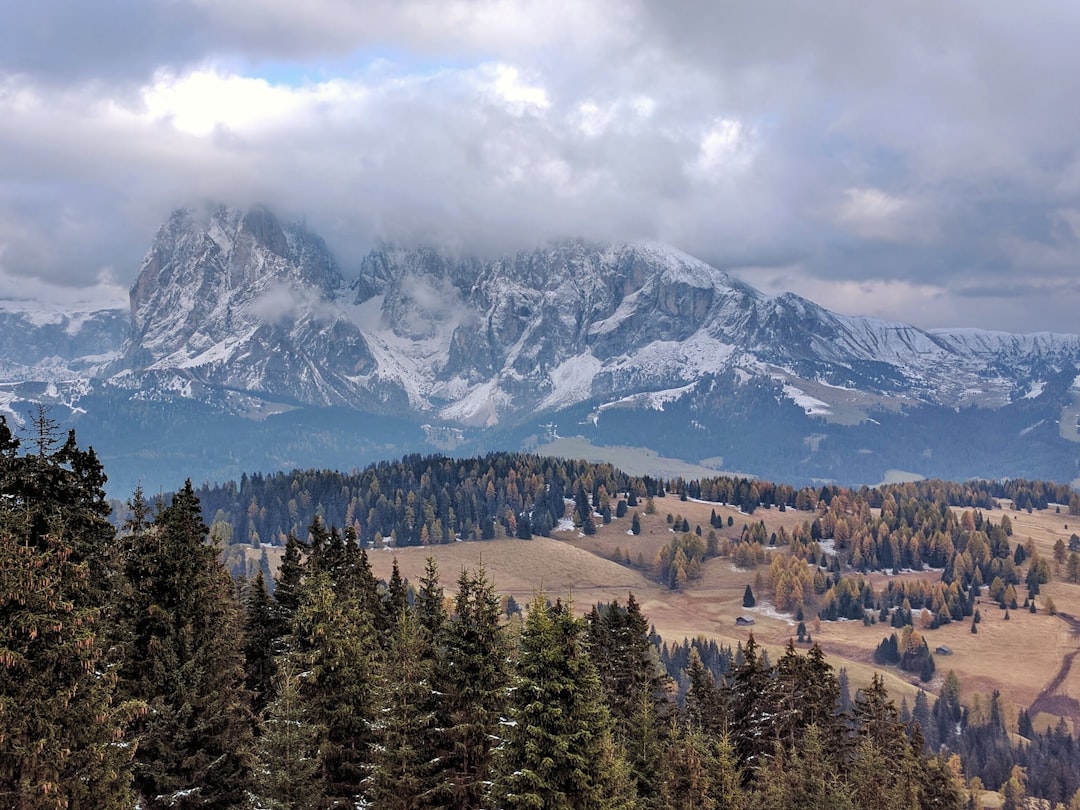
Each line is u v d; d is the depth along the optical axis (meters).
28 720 34.31
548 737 40.66
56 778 34.56
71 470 44.03
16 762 34.00
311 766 49.34
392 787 48.03
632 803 43.97
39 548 38.56
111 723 37.78
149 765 47.69
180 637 50.31
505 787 41.44
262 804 48.41
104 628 44.47
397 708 49.06
